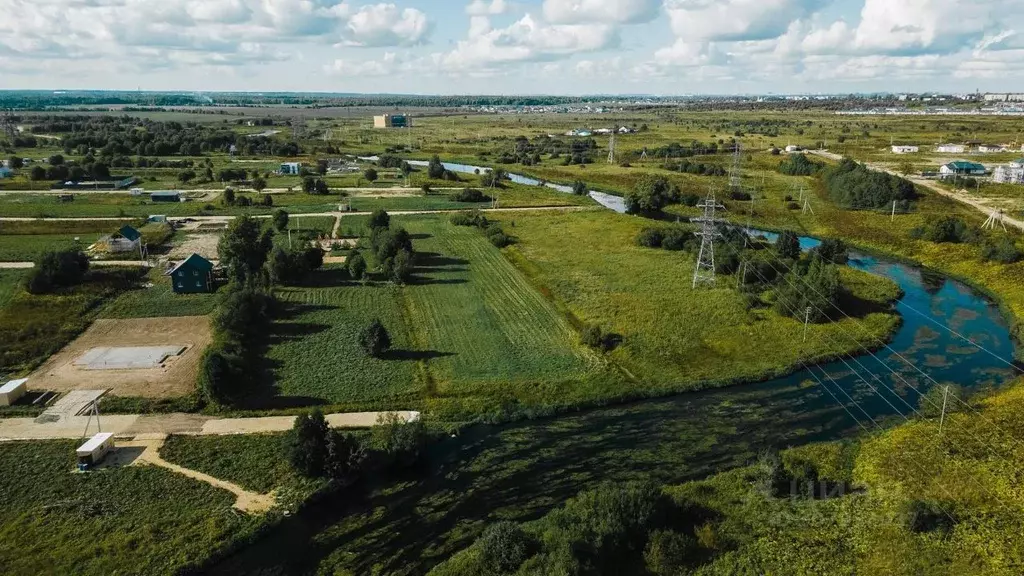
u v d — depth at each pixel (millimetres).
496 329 67625
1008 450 44594
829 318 70062
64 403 50281
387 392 53844
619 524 35656
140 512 38688
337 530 38688
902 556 34625
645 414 52656
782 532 37156
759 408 53562
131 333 63781
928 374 59625
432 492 42375
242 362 55031
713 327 67812
